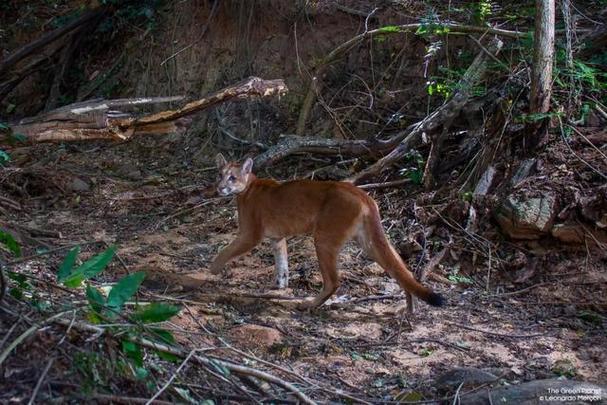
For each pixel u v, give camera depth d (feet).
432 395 16.02
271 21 34.55
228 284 22.26
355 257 24.03
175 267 23.38
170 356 13.56
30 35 43.83
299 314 20.35
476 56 29.22
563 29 28.60
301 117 31.55
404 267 19.60
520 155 25.67
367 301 21.34
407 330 19.66
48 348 12.37
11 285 14.88
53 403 11.56
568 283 21.99
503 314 20.86
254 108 33.53
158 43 38.04
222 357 15.83
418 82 31.12
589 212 22.95
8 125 21.65
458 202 24.66
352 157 29.53
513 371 17.35
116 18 40.63
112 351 12.85
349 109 31.60
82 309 13.83
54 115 21.36
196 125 34.27
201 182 30.83
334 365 17.49
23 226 25.68
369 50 32.40
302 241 25.29
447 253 23.61
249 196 21.79
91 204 29.48
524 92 26.84
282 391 14.99
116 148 34.73
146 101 21.99
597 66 28.37
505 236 23.75
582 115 26.22
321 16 33.65
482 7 29.43
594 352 18.62
